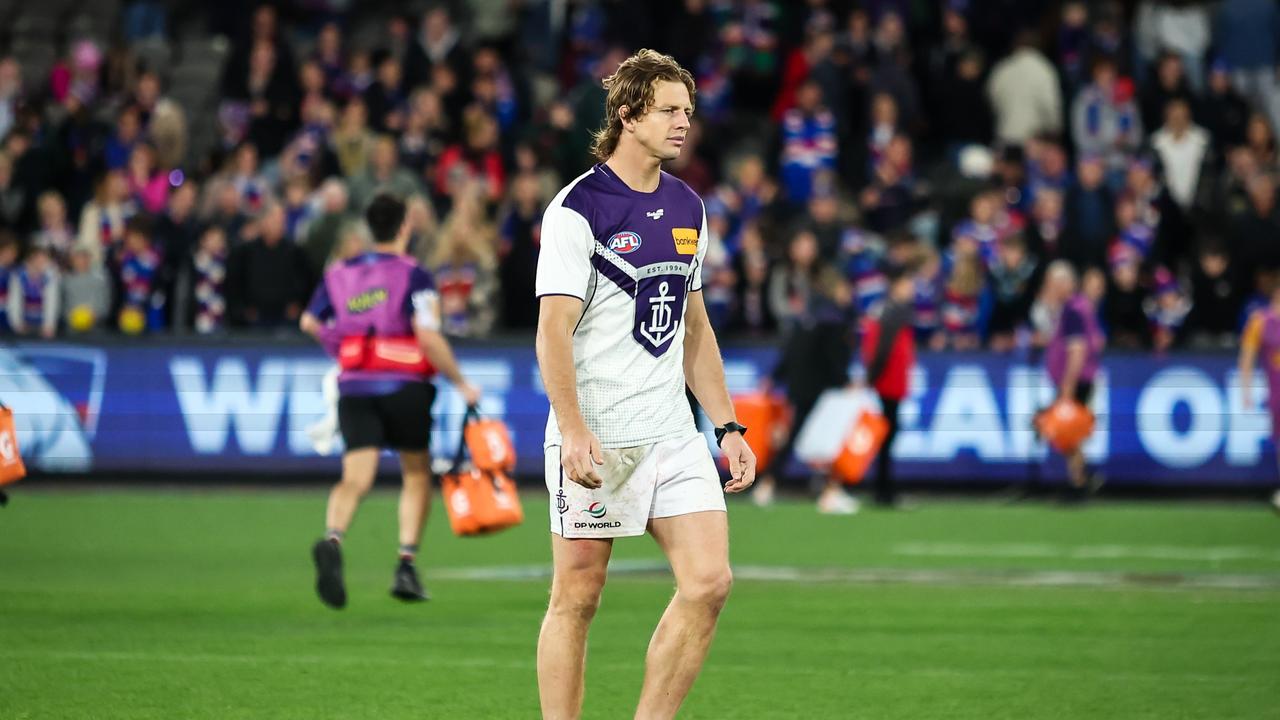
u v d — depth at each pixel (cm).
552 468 1658
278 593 3212
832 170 6356
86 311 5750
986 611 3006
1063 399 5288
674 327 1662
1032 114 6750
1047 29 7162
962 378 5588
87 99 7056
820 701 2175
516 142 6444
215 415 5612
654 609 3017
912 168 6662
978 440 5581
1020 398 5566
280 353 5606
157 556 3825
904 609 3031
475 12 7344
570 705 1648
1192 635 2736
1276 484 5522
